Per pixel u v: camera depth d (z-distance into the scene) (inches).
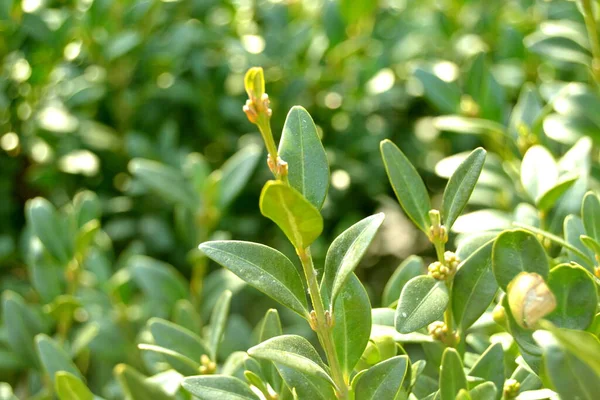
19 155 25.1
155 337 14.5
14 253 24.5
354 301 12.6
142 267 18.6
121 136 25.0
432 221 12.6
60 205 24.3
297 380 12.6
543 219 14.8
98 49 23.8
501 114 17.9
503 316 12.2
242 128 25.3
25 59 23.5
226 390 12.6
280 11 27.0
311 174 12.3
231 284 19.5
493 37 25.3
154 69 24.8
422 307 12.4
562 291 12.1
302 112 12.4
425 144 26.0
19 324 17.2
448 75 20.3
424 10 29.6
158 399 11.6
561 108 16.4
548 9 22.7
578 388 10.9
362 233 12.1
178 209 21.3
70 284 18.5
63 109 23.1
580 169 15.4
